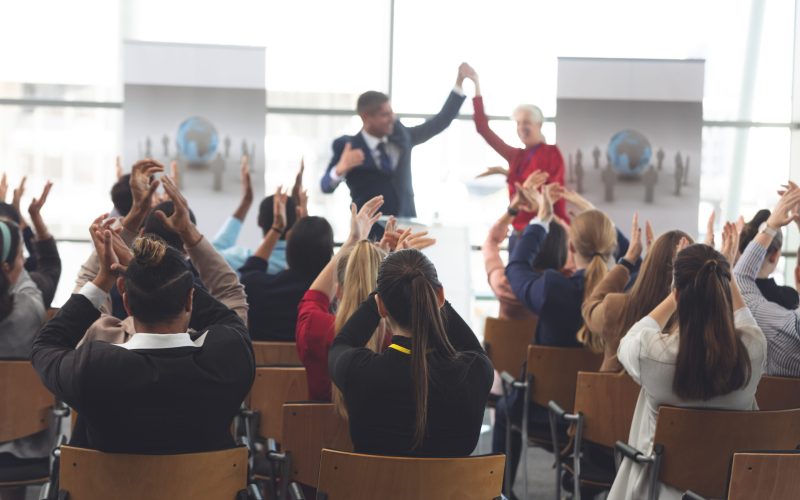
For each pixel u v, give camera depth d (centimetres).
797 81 809
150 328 229
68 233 799
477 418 236
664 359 277
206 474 229
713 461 279
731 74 815
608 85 720
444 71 811
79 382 219
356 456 225
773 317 346
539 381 397
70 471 227
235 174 719
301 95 805
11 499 352
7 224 337
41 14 787
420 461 225
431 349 236
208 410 229
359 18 805
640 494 289
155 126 713
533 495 477
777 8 809
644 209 725
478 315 814
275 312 383
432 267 243
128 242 290
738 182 824
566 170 724
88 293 241
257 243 721
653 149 721
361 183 656
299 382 337
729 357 267
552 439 396
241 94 716
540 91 812
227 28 796
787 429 279
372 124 653
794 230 812
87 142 797
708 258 271
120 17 790
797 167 812
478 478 229
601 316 346
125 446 227
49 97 792
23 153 793
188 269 232
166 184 284
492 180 812
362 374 234
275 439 341
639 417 302
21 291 344
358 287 280
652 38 808
